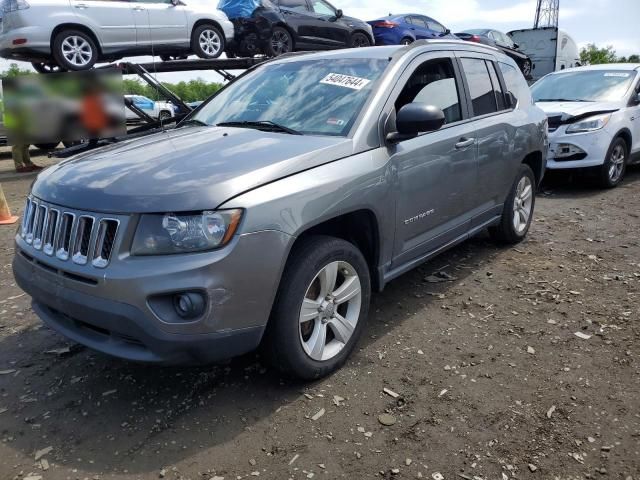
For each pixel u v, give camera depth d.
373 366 3.29
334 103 3.55
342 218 3.29
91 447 2.62
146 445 2.62
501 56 5.22
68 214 2.72
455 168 4.05
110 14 9.42
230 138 3.29
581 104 8.14
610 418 2.77
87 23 9.16
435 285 4.50
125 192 2.60
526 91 5.48
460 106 4.29
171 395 3.03
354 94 3.56
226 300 2.54
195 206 2.50
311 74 3.94
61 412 2.89
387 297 4.28
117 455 2.56
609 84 8.60
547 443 2.60
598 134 7.66
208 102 4.39
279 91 3.91
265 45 11.48
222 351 2.61
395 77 3.65
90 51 9.32
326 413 2.84
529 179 5.39
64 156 6.62
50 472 2.45
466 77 4.44
